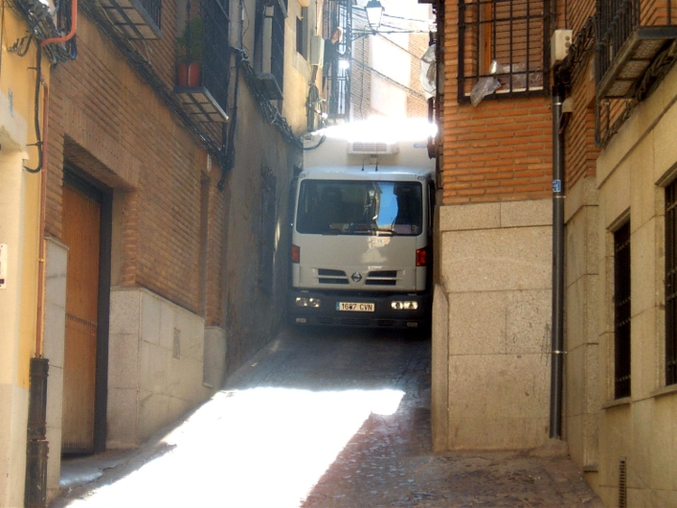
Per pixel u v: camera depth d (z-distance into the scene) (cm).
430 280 1864
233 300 1650
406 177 1875
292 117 2266
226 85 1512
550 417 1063
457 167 1128
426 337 1955
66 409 1079
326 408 1364
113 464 1085
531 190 1104
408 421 1270
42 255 877
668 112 730
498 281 1101
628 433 833
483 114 1127
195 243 1450
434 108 1622
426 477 998
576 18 1070
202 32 1354
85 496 937
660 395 736
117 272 1189
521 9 1143
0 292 818
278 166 2094
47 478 887
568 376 1048
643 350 792
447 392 1102
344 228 1862
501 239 1105
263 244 1920
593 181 987
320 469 1057
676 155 709
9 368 813
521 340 1089
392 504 916
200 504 922
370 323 1858
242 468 1065
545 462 1022
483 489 947
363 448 1141
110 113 1105
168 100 1300
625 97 821
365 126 1933
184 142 1398
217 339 1517
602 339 939
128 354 1168
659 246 763
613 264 929
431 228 1877
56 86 954
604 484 906
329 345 1903
